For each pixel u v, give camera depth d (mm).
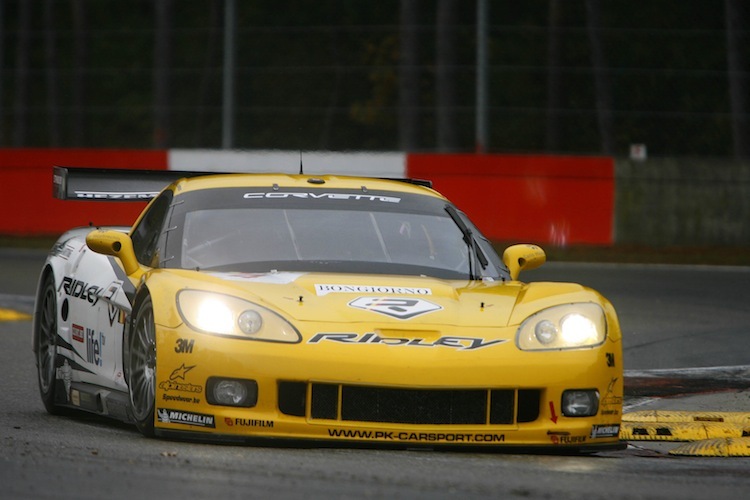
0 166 77500
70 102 153125
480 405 18156
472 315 18875
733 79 99625
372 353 17922
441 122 100188
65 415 24484
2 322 40438
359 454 17969
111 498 14031
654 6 136500
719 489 16109
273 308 18562
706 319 41625
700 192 72250
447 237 22125
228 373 17953
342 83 142375
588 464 18188
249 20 151000
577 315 19047
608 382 18750
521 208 71062
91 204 75688
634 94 130125
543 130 129625
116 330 21344
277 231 21484
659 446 22188
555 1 132000
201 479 15328
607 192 71438
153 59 156375
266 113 141125
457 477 16141
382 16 148500
